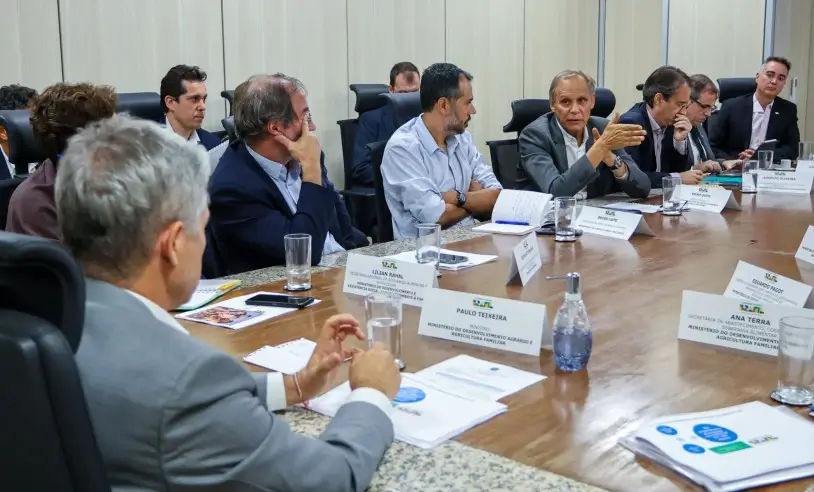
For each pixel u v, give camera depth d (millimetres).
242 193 2219
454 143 3111
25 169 2604
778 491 878
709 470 898
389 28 5406
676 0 6988
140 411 767
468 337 1448
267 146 2250
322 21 5023
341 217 2926
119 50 4125
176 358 790
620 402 1151
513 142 4070
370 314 1353
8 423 653
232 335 1514
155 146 890
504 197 2775
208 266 2293
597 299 1721
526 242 1927
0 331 638
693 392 1187
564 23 6641
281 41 4828
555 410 1125
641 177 3348
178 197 896
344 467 867
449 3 5754
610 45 6941
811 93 7902
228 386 809
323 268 2105
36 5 3787
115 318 815
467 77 3002
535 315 1382
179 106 4078
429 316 1500
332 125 5195
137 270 890
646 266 2037
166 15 4293
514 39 6270
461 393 1188
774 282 1571
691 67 7191
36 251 621
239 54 4645
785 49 7566
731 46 7355
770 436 990
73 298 657
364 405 989
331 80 5129
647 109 4004
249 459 794
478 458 977
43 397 636
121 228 862
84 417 659
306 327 1557
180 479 779
